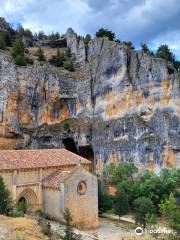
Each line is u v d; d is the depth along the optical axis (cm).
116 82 9438
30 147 9550
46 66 10381
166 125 8281
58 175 5428
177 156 8162
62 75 10212
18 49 10462
